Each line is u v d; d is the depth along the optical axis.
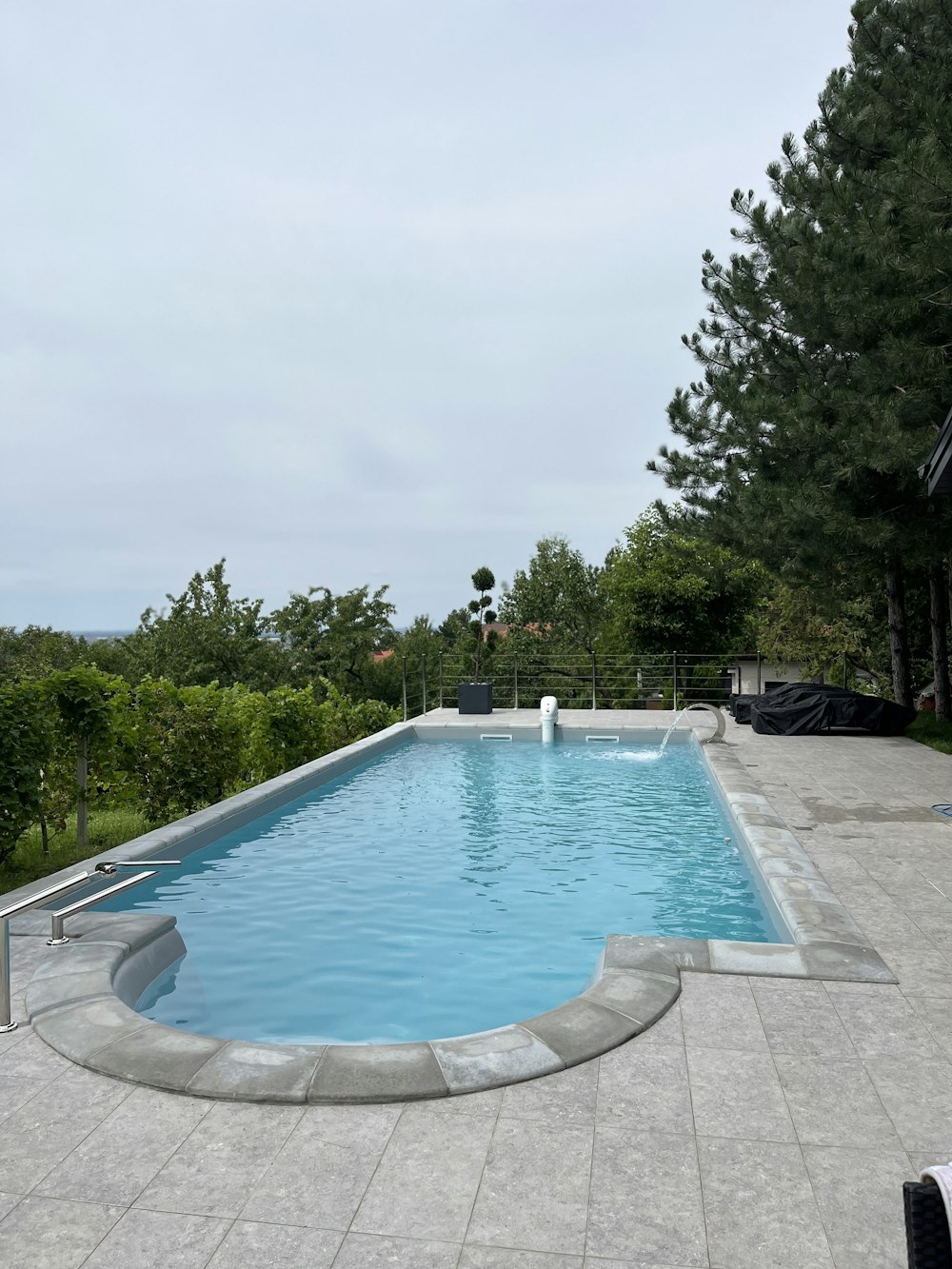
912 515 13.03
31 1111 3.19
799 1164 2.81
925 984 4.30
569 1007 3.94
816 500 12.79
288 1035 4.53
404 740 15.41
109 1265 2.37
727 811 9.14
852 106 13.52
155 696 9.93
